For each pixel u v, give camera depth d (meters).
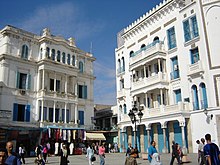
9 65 35.00
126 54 39.41
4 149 6.63
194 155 23.56
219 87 24.73
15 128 32.47
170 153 27.52
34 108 36.78
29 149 34.59
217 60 25.33
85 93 44.75
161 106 28.81
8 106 33.91
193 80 27.20
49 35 39.19
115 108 47.12
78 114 42.69
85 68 45.97
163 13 32.44
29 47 38.00
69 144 37.03
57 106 39.38
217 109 24.30
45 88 37.88
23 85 36.38
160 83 29.91
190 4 28.62
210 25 26.42
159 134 30.14
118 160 24.59
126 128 36.38
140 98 34.59
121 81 40.41
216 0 26.52
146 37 35.38
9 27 35.53
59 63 39.47
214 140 24.02
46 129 35.38
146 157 23.55
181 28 29.61
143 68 34.69
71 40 43.75
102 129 48.25
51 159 28.83
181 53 29.25
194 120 26.33
